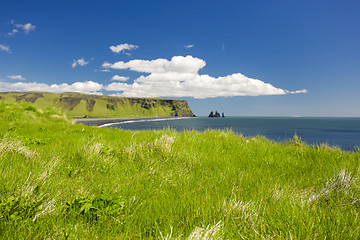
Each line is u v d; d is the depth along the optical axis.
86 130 11.04
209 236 1.72
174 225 2.02
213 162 4.66
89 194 2.70
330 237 1.78
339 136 64.88
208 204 2.33
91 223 2.04
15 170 3.00
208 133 9.17
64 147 5.36
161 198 2.61
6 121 13.49
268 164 4.78
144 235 1.88
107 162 4.12
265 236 1.83
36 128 11.05
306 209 2.23
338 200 2.50
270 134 53.84
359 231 1.83
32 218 1.95
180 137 6.79
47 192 2.52
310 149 6.55
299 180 3.71
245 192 2.89
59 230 1.79
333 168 4.23
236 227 1.95
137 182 3.17
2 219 1.82
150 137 7.11
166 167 4.09
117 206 2.26
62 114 21.33
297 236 1.80
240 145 7.14
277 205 2.38
